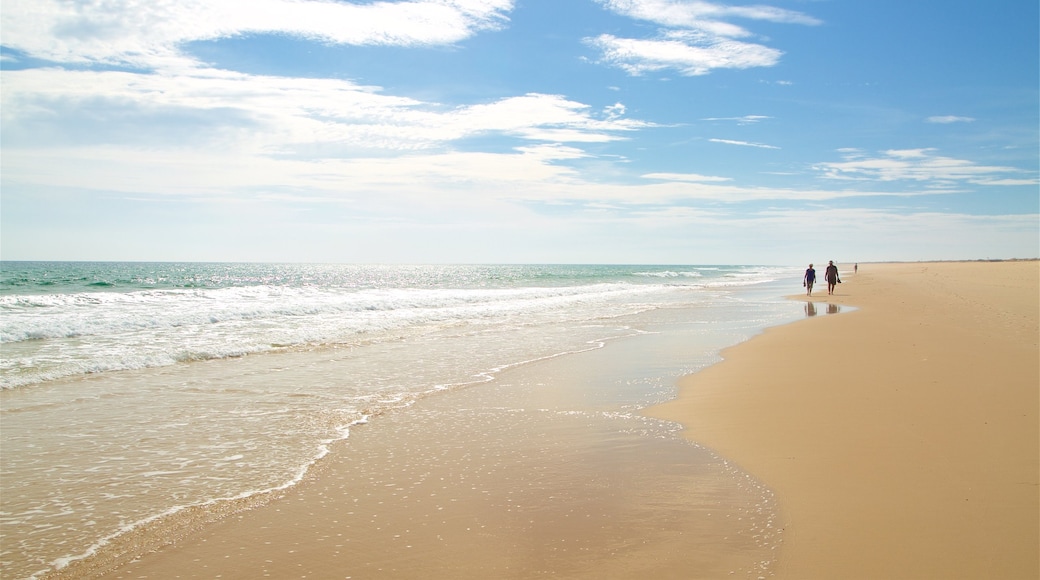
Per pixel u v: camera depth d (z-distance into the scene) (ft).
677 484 18.53
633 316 77.00
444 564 13.82
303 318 67.00
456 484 18.92
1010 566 12.83
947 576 12.53
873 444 21.26
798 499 16.88
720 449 21.83
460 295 109.29
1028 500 16.15
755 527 15.33
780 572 12.98
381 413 28.02
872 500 16.52
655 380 35.55
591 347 49.44
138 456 21.71
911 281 153.69
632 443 23.00
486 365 40.96
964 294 97.04
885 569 12.90
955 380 31.14
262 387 33.58
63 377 35.06
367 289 132.05
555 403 29.96
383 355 45.14
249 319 64.85
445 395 31.83
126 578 13.44
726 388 32.32
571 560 13.89
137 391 32.12
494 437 24.09
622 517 16.20
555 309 87.56
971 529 14.58
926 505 16.02
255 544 14.97
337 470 20.31
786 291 137.80
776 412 26.48
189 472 20.13
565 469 20.17
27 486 18.83
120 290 107.34
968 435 21.85
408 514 16.65
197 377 36.06
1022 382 30.32
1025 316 61.87
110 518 16.53
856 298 104.17
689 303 100.12
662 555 14.01
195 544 15.01
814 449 21.11
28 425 25.48
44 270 222.89
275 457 21.68
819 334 52.85
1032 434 21.79
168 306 71.41
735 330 60.59
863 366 36.42
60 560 14.24
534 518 16.26
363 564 13.91
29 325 48.93
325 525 16.01
